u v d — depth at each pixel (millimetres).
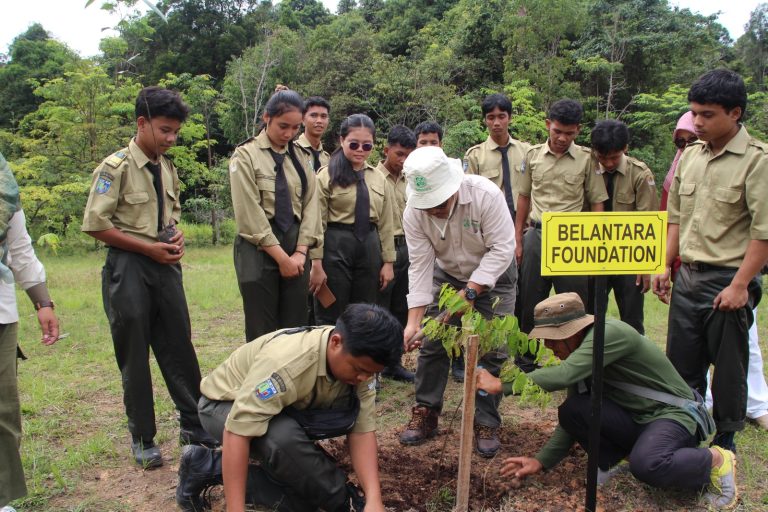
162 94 3266
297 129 3805
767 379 4879
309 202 3982
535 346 2670
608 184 4648
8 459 2670
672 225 3748
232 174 3701
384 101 23625
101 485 3227
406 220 3531
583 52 24578
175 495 3107
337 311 4668
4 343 2623
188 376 3576
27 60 28969
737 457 3492
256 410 2406
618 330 2967
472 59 25781
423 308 3529
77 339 6039
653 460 2867
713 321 3246
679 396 3051
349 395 2662
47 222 15430
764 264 3031
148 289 3363
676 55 24688
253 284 3721
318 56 25047
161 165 3453
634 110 24562
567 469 3359
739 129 3154
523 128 19500
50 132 17344
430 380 3729
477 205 3330
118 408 4285
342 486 2635
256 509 2750
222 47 29188
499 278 3623
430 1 37750
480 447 3525
